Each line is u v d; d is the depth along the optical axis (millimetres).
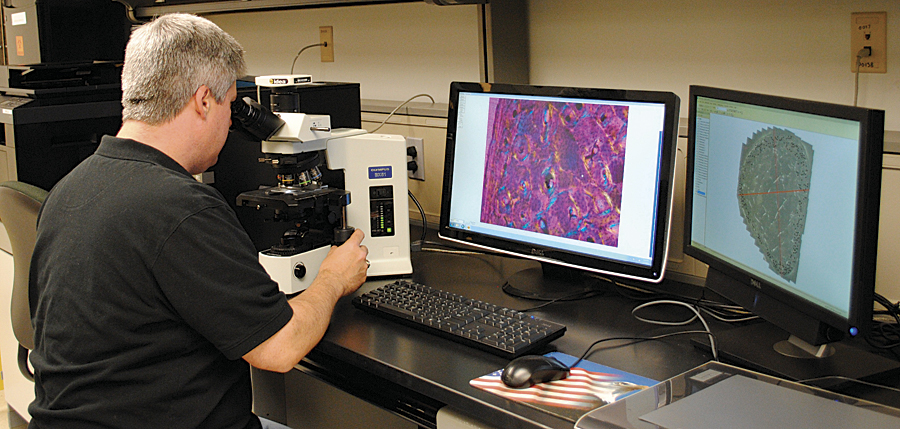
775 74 1504
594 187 1350
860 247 890
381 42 2289
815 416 829
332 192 1456
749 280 1130
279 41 2654
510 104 1462
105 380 1048
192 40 1103
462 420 1063
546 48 1896
